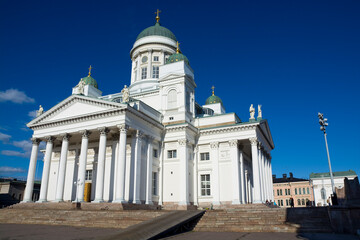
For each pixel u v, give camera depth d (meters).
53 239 18.84
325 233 22.00
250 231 24.12
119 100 56.19
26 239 18.91
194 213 27.42
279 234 21.95
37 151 45.00
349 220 21.95
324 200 86.94
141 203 39.88
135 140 40.53
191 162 47.56
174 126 46.19
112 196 40.22
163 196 45.16
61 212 31.77
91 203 35.97
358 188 22.27
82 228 25.70
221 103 66.56
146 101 53.44
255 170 43.69
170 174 45.72
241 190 45.50
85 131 40.59
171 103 51.00
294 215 25.94
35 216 31.95
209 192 46.44
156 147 46.19
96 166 44.31
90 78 62.47
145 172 42.03
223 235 21.70
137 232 19.95
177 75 51.12
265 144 53.88
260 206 41.16
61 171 41.03
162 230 20.78
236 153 45.44
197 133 48.75
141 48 63.12
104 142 39.12
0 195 63.06
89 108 41.44
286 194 95.75
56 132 43.25
